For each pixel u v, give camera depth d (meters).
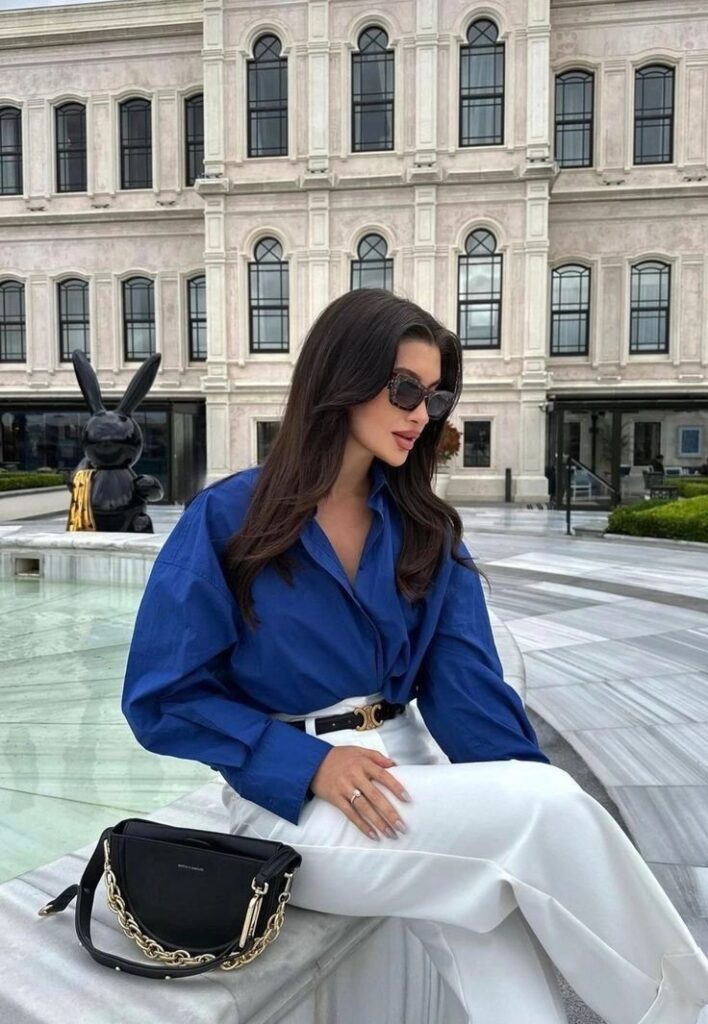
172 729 1.60
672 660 6.09
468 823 1.46
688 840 3.30
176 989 1.39
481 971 1.50
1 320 27.64
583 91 24.38
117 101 26.22
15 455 27.66
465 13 22.69
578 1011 2.31
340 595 1.65
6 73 26.55
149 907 1.48
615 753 4.24
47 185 26.72
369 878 1.51
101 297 26.77
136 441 9.09
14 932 1.57
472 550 12.60
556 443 23.83
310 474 1.61
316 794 1.56
